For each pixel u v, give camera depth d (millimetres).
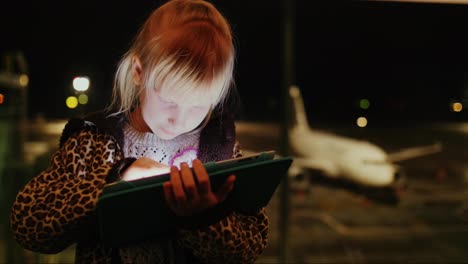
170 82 1041
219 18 1104
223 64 1070
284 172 1066
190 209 930
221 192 956
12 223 1037
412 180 15297
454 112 39500
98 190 998
